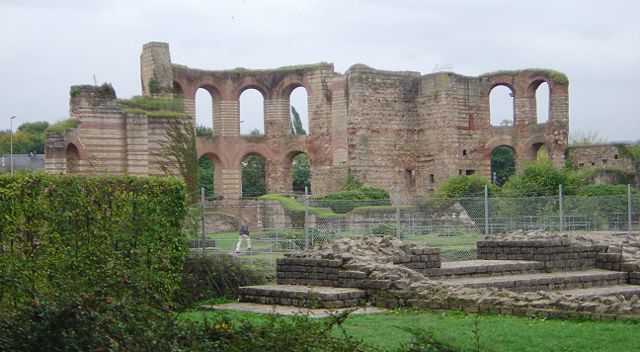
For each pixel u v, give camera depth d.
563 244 33.38
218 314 18.94
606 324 22.88
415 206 56.81
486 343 20.19
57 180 27.38
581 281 31.30
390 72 82.19
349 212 58.12
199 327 15.93
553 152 80.31
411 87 83.44
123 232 27.84
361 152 80.12
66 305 15.61
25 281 21.55
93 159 61.84
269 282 32.38
